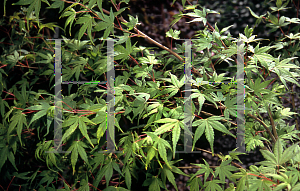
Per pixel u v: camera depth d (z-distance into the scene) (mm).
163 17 1464
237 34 1439
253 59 891
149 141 782
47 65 1276
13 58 1237
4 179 1270
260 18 1169
